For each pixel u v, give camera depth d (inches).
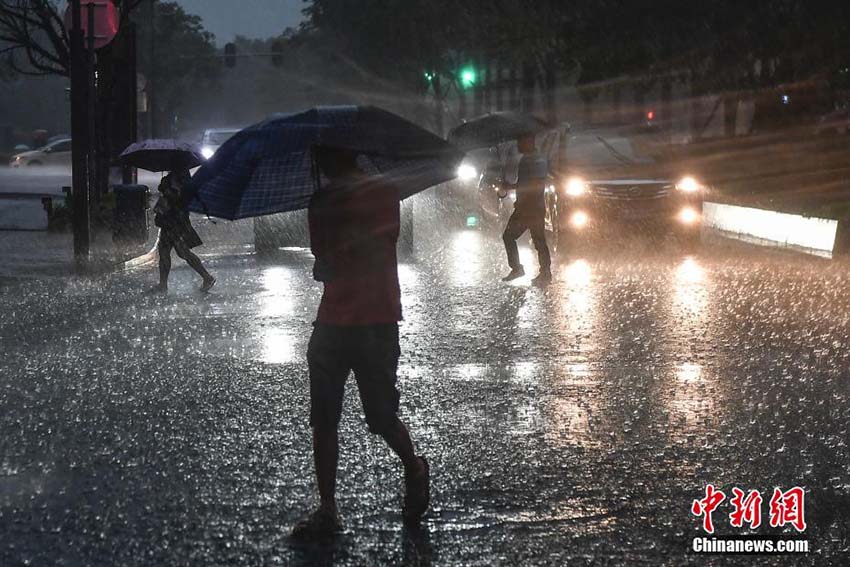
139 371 759.1
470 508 478.0
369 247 448.5
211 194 454.3
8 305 1074.1
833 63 2218.3
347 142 438.0
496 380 725.9
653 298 1083.9
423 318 973.2
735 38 2235.5
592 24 2465.6
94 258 1441.9
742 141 2534.5
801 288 1151.0
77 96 1382.9
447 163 453.7
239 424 615.8
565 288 1160.8
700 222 1509.6
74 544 437.4
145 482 514.3
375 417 455.2
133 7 2167.8
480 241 1749.5
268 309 1037.8
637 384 712.4
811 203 1884.8
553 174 1565.0
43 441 584.4
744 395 679.7
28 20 2321.6
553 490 500.7
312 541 440.5
